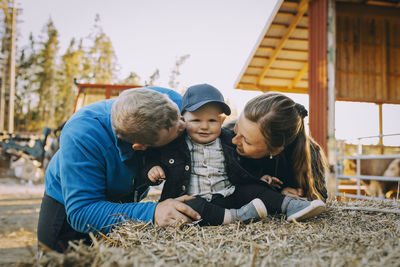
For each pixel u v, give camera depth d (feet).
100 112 6.93
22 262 4.07
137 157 6.68
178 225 5.65
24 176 39.24
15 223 15.70
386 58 34.09
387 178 15.48
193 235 5.39
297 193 7.52
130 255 4.26
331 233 5.41
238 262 4.00
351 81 33.42
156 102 5.84
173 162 6.68
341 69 33.32
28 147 39.86
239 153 6.91
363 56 33.78
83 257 3.96
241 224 5.93
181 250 4.56
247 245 4.85
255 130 6.25
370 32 34.01
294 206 6.37
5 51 100.32
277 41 35.32
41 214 7.11
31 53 120.88
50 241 6.78
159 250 4.56
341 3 29.01
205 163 6.93
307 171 7.38
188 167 6.73
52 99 117.50
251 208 6.14
